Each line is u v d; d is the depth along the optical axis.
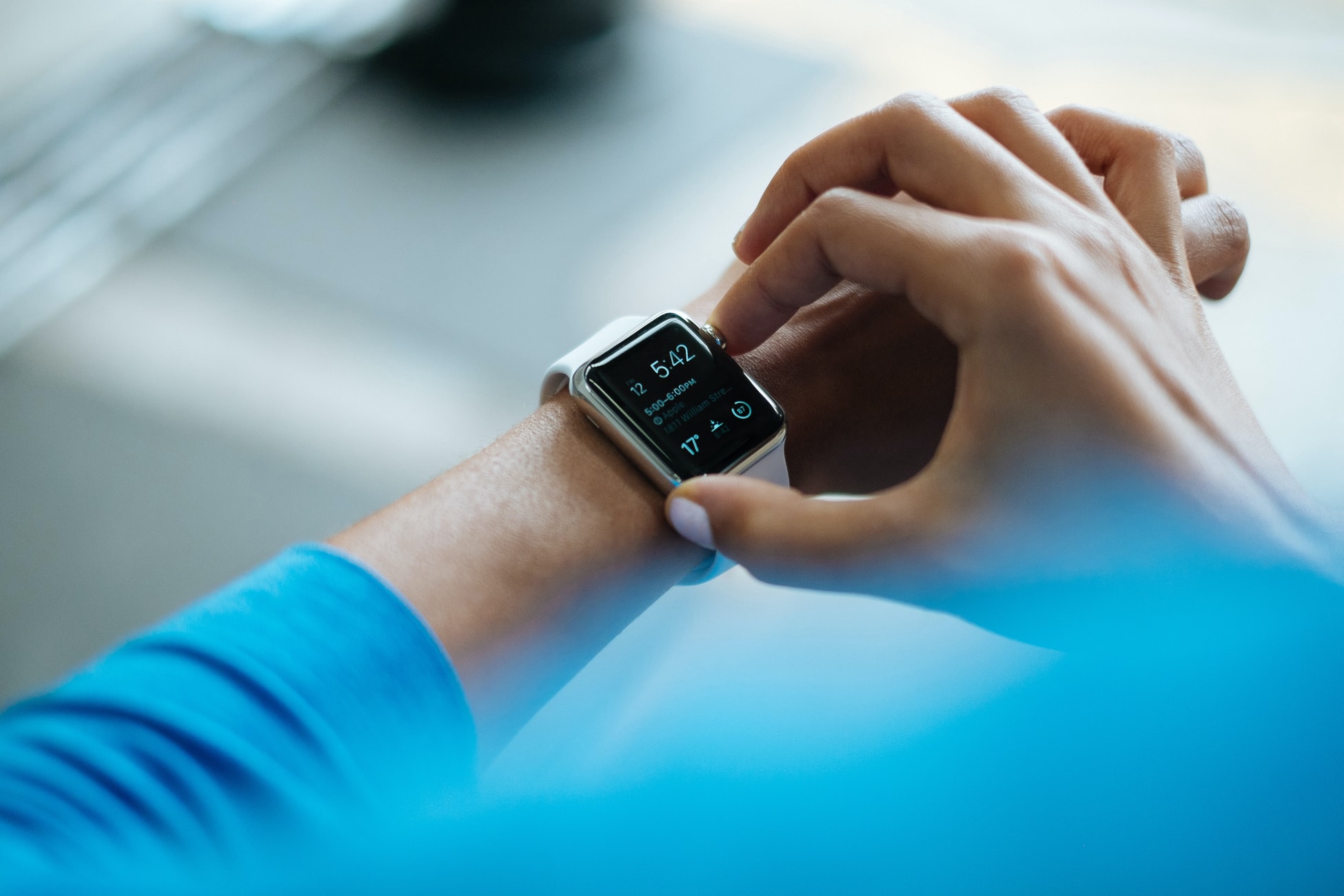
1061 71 2.60
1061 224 0.59
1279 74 2.58
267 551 1.82
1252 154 2.41
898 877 0.79
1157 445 0.51
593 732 1.45
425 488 0.68
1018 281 0.51
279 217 2.31
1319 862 0.64
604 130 2.49
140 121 2.45
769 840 0.79
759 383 0.82
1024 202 0.60
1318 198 2.33
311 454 1.92
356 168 2.41
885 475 0.85
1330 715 0.59
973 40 2.68
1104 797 0.70
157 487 1.88
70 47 2.57
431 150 2.45
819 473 0.83
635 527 0.69
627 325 0.76
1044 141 0.66
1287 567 0.52
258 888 0.40
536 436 0.72
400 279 2.20
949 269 0.53
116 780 0.39
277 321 2.12
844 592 0.56
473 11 2.62
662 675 1.53
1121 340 0.53
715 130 2.49
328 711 0.49
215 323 2.10
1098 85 2.56
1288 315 2.13
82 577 1.79
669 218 2.32
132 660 0.45
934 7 2.75
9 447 1.92
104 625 1.75
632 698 1.50
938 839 0.78
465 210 2.33
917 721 0.97
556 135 2.48
